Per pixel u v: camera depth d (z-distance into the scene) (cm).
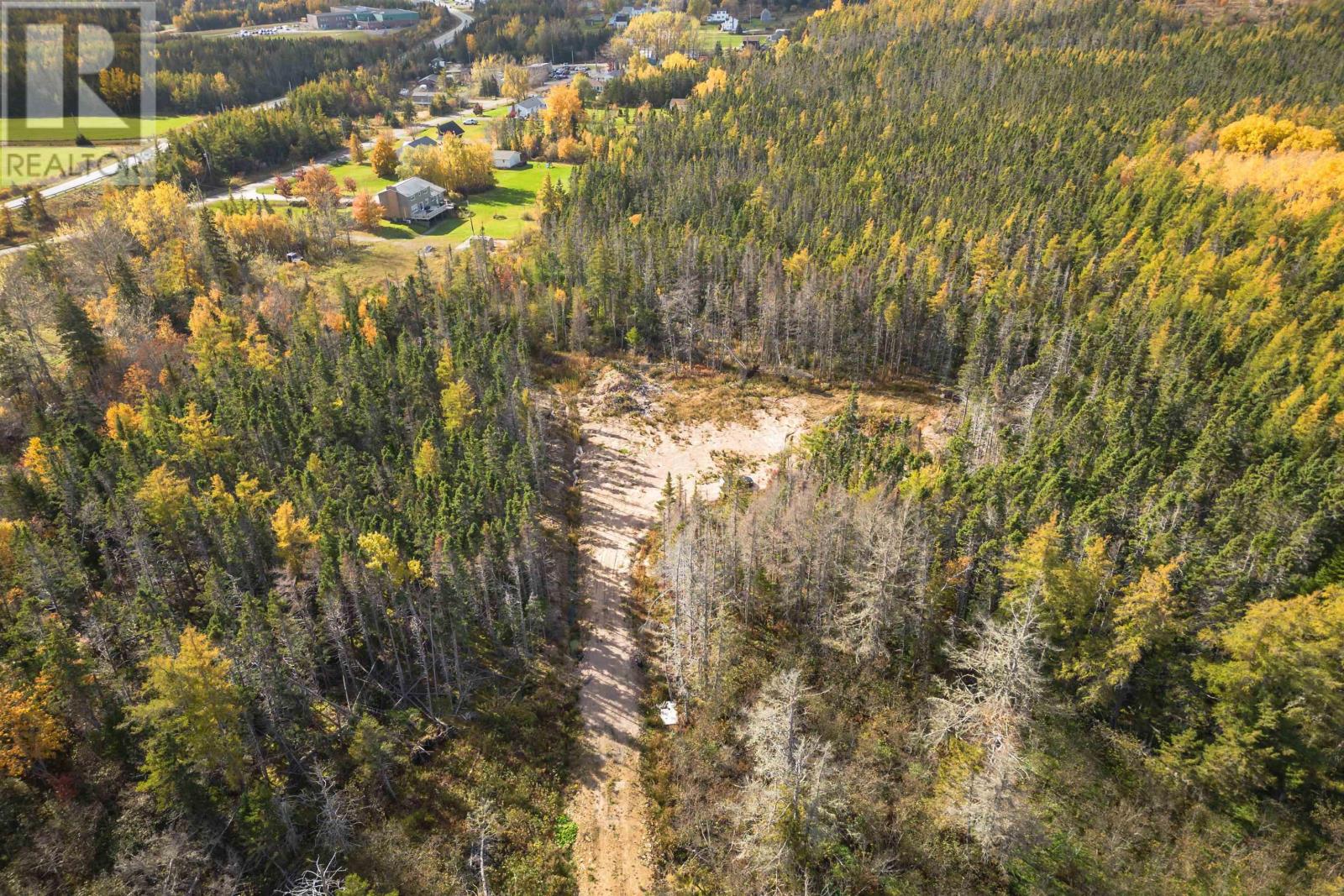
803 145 19662
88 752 6081
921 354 13575
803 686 6769
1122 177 16638
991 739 5797
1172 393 9850
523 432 10581
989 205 15712
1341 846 5612
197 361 11569
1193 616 6612
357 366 10581
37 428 10012
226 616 6812
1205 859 5709
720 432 12081
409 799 6512
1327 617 5881
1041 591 6406
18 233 16550
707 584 7188
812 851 5647
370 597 7162
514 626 7719
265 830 5588
